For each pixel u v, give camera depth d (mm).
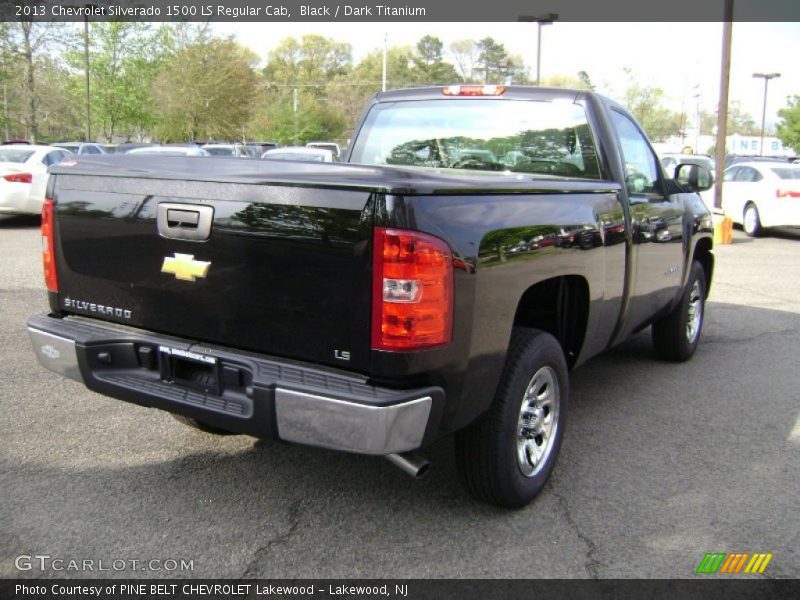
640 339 6910
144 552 3033
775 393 5293
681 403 5051
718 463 4035
